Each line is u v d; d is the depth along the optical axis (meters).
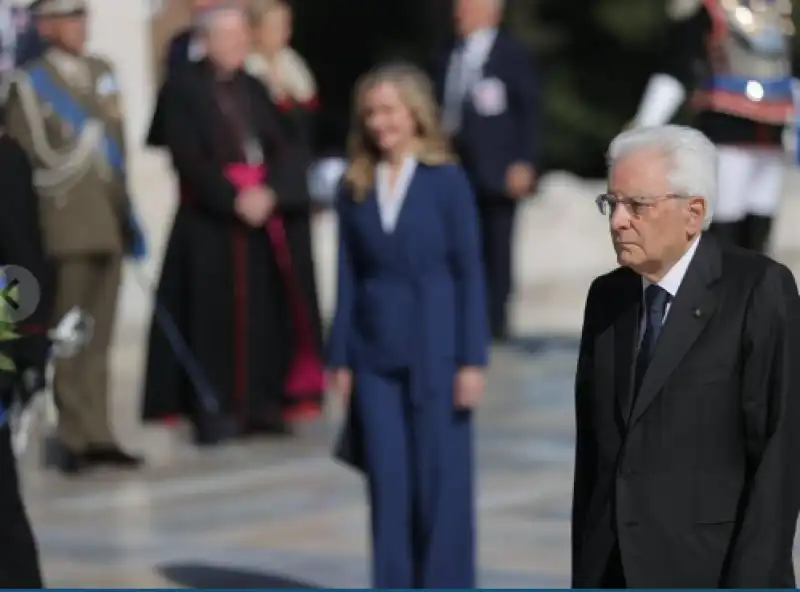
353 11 84.56
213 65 30.22
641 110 26.53
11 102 26.78
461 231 18.81
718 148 25.75
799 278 47.31
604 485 13.02
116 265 27.67
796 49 26.78
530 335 42.88
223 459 28.94
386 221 18.83
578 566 13.23
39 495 26.28
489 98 38.19
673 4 26.25
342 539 23.11
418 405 18.80
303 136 30.78
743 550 12.55
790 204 51.50
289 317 30.64
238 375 30.19
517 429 30.81
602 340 13.14
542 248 51.22
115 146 27.33
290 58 31.38
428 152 18.92
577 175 83.62
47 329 16.95
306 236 30.78
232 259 30.09
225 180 29.73
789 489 12.63
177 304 30.06
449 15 82.75
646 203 12.74
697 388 12.75
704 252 12.96
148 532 23.70
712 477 12.79
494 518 24.03
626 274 13.29
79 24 27.08
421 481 18.91
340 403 34.72
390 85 18.88
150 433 31.53
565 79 83.12
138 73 39.91
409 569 18.98
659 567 12.73
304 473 27.64
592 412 13.17
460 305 18.91
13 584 16.36
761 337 12.71
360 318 19.08
